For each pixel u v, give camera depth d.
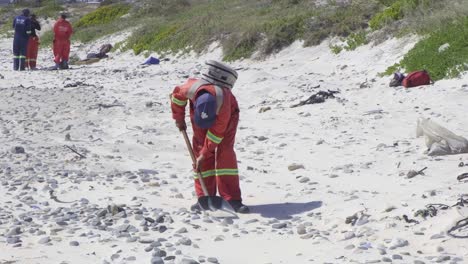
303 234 9.32
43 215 10.49
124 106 23.09
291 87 25.11
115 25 58.09
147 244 9.03
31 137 18.19
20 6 86.00
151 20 55.41
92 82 31.44
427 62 23.33
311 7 40.31
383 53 28.67
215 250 8.78
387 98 21.00
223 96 10.27
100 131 18.81
